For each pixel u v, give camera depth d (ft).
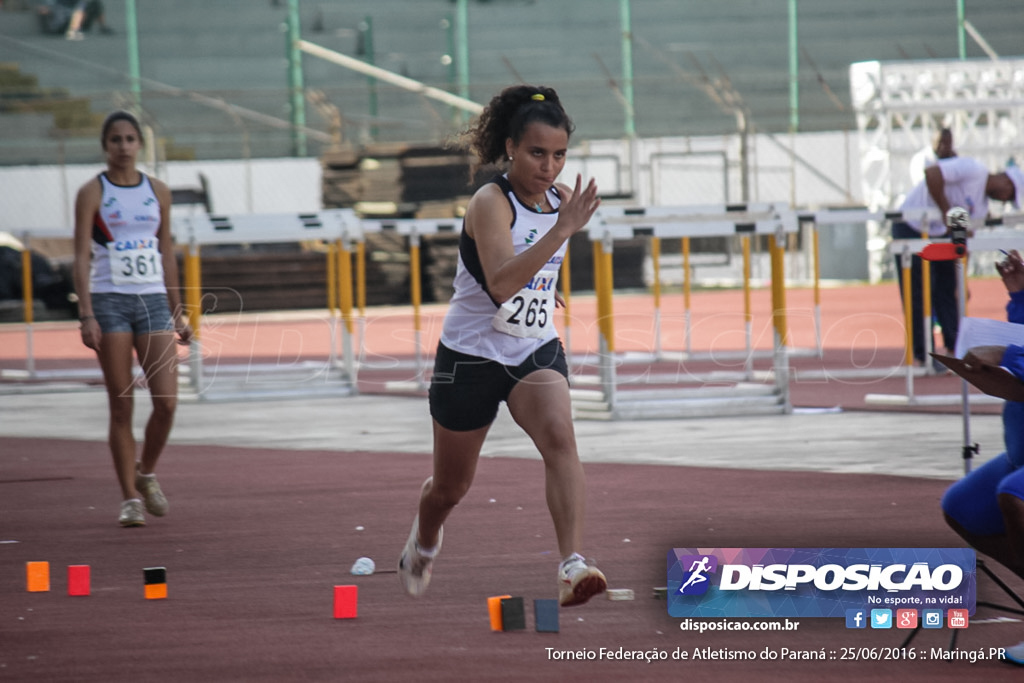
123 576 63.98
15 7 437.17
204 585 61.67
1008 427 49.49
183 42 441.27
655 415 129.08
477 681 45.50
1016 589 56.85
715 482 88.48
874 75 336.08
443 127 362.33
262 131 416.87
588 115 424.05
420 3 461.78
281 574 63.87
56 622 54.85
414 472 96.99
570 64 456.45
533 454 104.68
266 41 445.78
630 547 67.41
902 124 336.90
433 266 338.54
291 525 76.69
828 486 85.56
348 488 89.97
